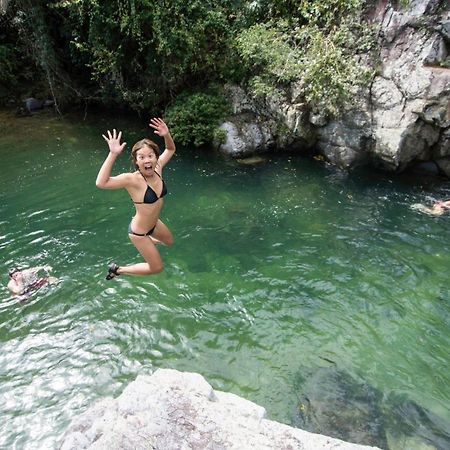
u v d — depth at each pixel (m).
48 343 4.15
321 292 4.75
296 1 7.75
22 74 10.38
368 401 3.54
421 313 4.43
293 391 3.65
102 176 2.64
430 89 6.14
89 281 4.92
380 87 6.65
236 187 6.96
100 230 5.88
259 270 5.10
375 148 6.93
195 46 8.05
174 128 8.19
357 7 6.86
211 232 5.84
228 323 4.37
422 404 3.52
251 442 2.27
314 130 7.59
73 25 9.22
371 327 4.29
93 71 9.79
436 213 6.05
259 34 7.73
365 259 5.23
